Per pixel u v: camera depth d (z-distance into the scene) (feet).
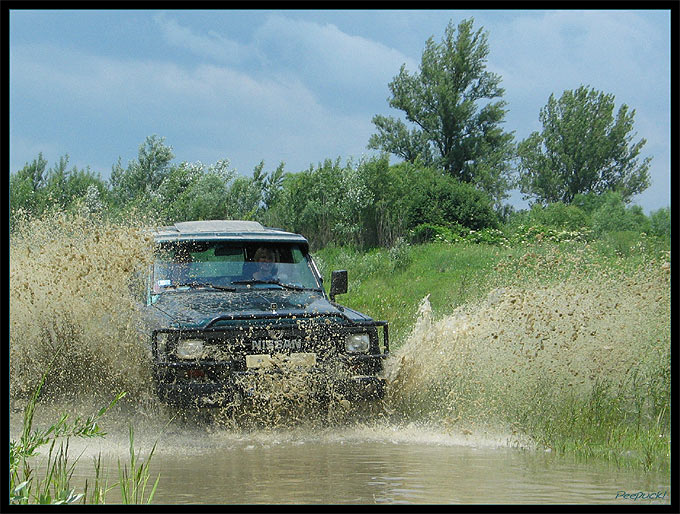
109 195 150.30
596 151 309.63
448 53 290.56
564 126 314.14
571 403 25.85
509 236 127.13
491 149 289.53
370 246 117.60
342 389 26.08
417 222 144.05
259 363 25.75
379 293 70.33
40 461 21.25
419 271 85.20
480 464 20.47
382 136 293.84
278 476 19.06
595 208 214.90
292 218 123.24
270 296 29.37
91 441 24.41
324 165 130.11
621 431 24.20
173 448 23.39
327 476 18.98
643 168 312.50
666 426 25.02
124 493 15.89
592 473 19.24
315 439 24.73
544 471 19.48
